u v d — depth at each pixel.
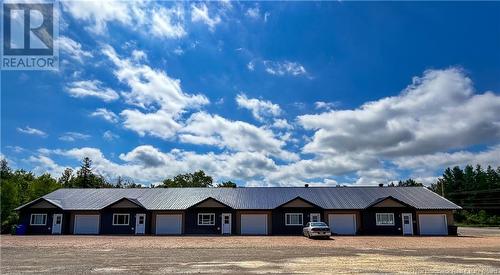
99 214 42.41
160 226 42.06
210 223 41.81
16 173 75.31
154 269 15.27
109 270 15.06
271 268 15.45
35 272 14.64
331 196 44.91
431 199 43.38
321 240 32.16
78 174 82.19
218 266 16.05
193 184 76.12
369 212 41.44
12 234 41.22
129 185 84.69
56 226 42.12
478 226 63.72
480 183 94.50
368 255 20.22
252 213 42.00
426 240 32.06
